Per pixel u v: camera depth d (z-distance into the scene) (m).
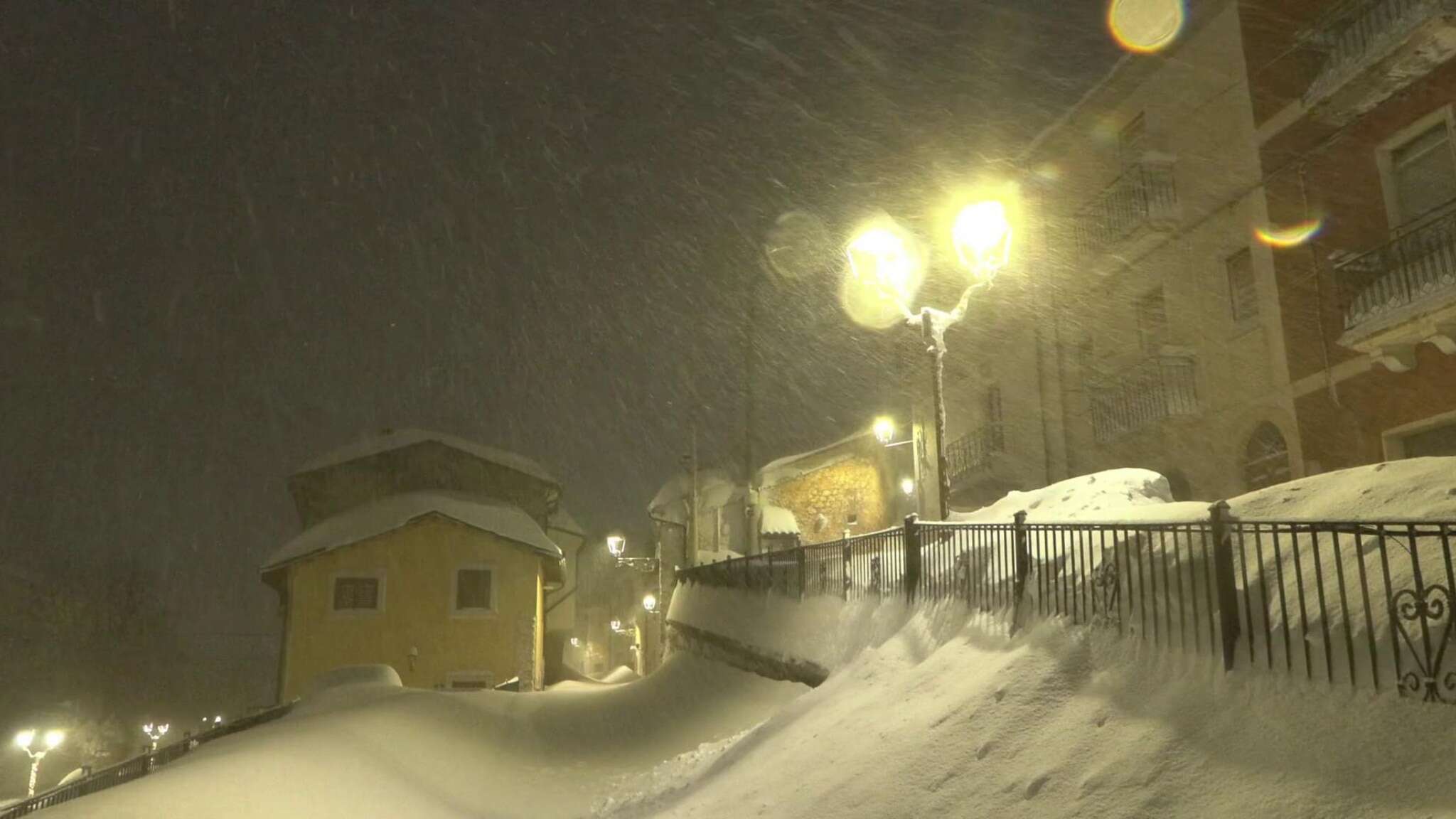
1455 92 13.52
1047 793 5.82
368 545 33.31
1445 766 4.25
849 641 13.51
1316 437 15.52
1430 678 4.72
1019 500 15.20
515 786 13.49
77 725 50.91
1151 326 20.55
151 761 18.84
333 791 10.95
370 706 17.12
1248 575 6.71
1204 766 5.20
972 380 29.00
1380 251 14.19
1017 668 7.69
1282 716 5.25
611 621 64.38
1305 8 16.33
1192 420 18.67
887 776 7.31
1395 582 5.65
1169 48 19.64
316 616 32.50
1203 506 9.43
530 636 33.47
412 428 41.22
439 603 33.19
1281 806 4.56
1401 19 13.37
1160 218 19.11
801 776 8.51
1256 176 17.16
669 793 10.89
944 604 10.85
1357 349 14.31
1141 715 6.09
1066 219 23.75
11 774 45.88
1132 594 7.22
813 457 40.34
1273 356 16.47
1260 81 17.19
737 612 19.30
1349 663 5.23
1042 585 8.66
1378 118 14.72
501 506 38.09
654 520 47.72
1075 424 23.09
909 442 35.69
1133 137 21.39
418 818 10.91
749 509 36.28
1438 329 13.16
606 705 19.33
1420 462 7.79
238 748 12.99
